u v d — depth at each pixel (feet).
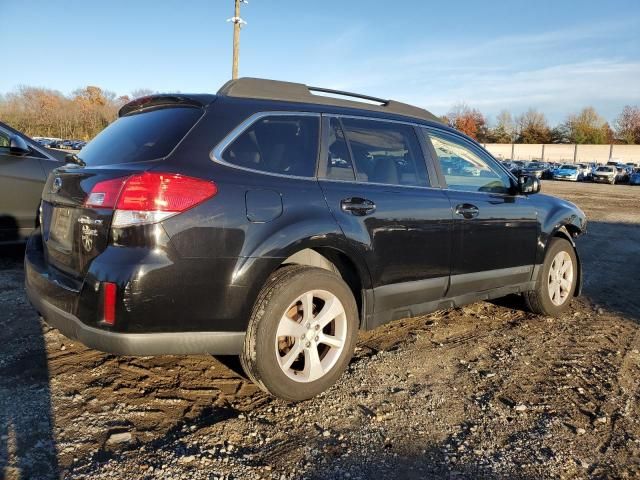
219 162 9.30
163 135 9.49
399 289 11.62
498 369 12.07
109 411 9.44
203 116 9.62
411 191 12.05
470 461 8.44
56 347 12.07
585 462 8.52
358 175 11.28
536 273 15.40
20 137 19.27
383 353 12.76
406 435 9.14
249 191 9.32
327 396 10.43
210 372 11.24
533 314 16.42
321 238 9.98
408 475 8.04
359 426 9.36
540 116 285.84
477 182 14.03
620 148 222.28
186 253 8.55
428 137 13.17
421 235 11.90
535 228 15.10
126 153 9.61
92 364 11.31
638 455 8.77
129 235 8.34
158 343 8.57
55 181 10.47
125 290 8.18
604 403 10.56
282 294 9.52
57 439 8.48
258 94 10.70
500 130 290.56
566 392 11.00
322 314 10.19
